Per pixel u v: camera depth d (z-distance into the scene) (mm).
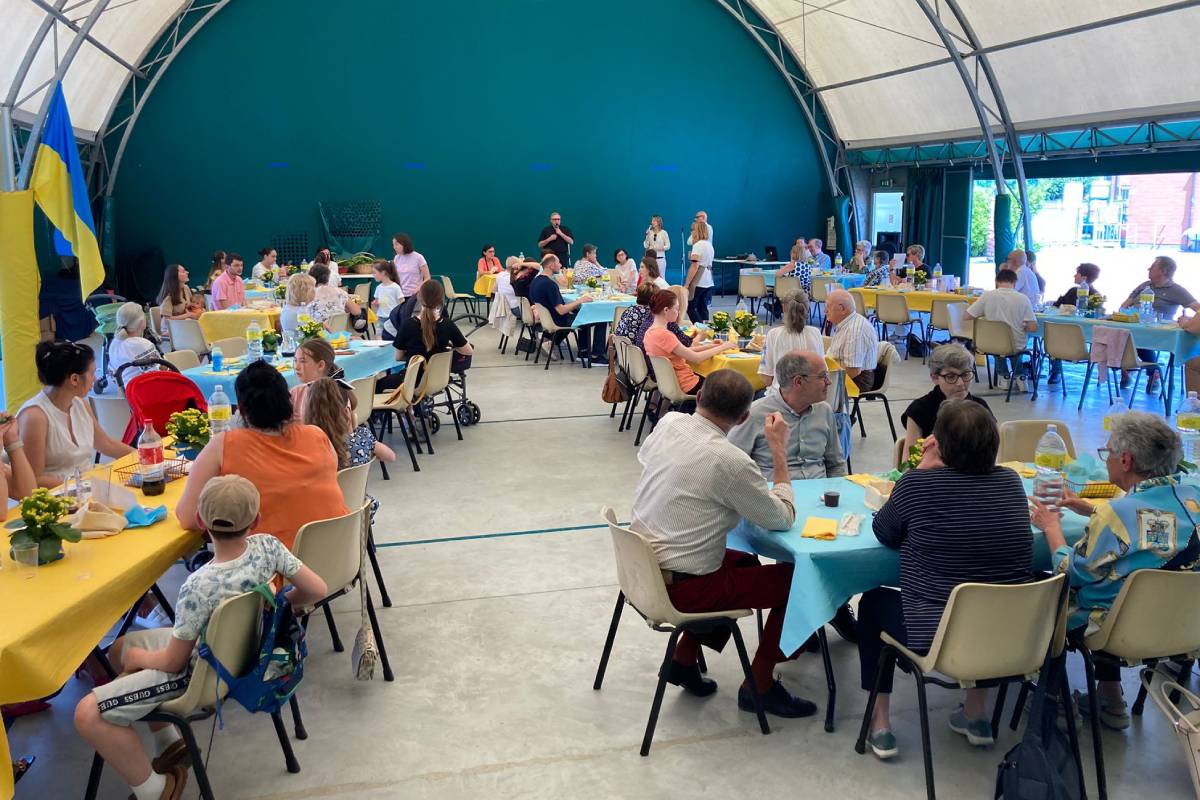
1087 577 2957
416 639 4051
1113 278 17578
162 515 3400
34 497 2932
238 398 3396
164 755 2832
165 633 3064
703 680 3598
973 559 2873
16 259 7711
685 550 3203
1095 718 2918
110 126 15820
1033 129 13727
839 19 15883
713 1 17797
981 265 17906
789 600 3066
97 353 11992
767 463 4137
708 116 18219
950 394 4230
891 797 2941
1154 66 11562
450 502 5977
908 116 16344
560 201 17953
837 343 6875
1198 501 2893
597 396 9398
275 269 14117
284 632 2834
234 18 16109
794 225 18969
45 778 3057
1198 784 2627
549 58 17391
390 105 16938
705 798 2947
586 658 3873
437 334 7496
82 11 12422
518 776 3066
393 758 3170
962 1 13273
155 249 16281
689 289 14305
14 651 2395
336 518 3299
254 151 16578
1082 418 8172
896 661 3117
